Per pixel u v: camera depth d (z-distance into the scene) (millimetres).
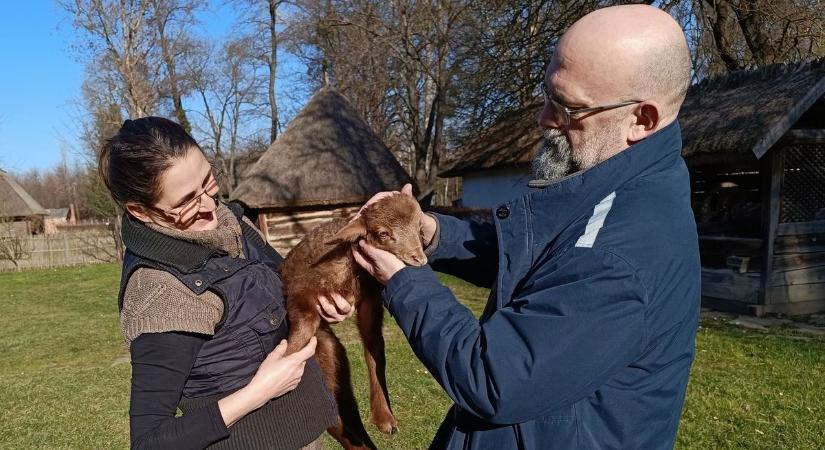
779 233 10312
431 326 1865
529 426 1785
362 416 5910
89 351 9484
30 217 37688
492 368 1675
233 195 14664
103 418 6387
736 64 16438
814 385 6387
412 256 2648
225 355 2166
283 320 2506
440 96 23578
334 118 15906
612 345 1620
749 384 6465
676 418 1884
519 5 15930
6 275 23406
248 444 2176
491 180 20797
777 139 9586
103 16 21891
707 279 11430
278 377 2090
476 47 17312
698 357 7586
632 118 1964
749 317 10258
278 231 14734
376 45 25516
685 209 1887
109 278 20031
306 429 2348
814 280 10656
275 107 39375
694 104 12055
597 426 1750
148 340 1968
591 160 2029
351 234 2654
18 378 8016
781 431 5230
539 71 15945
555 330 1640
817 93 9641
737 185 12406
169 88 33188
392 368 7426
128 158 1969
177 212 2092
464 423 2002
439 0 22203
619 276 1653
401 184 15688
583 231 1821
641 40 1892
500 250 2061
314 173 14883
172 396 1974
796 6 14109
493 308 2135
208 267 2162
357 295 2844
